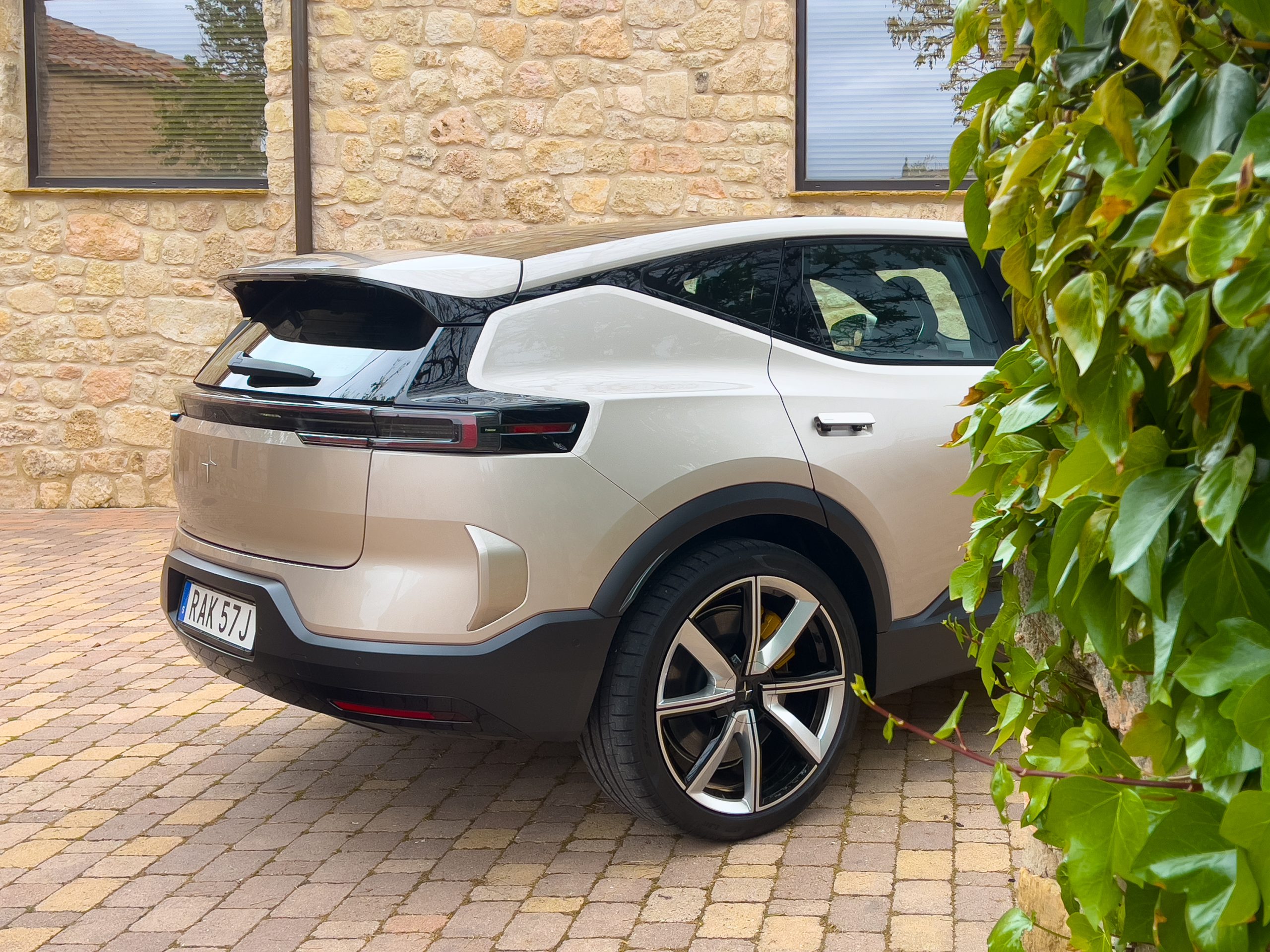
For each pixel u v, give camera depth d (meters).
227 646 3.05
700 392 2.99
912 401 3.37
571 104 8.01
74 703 4.44
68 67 8.49
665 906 2.76
